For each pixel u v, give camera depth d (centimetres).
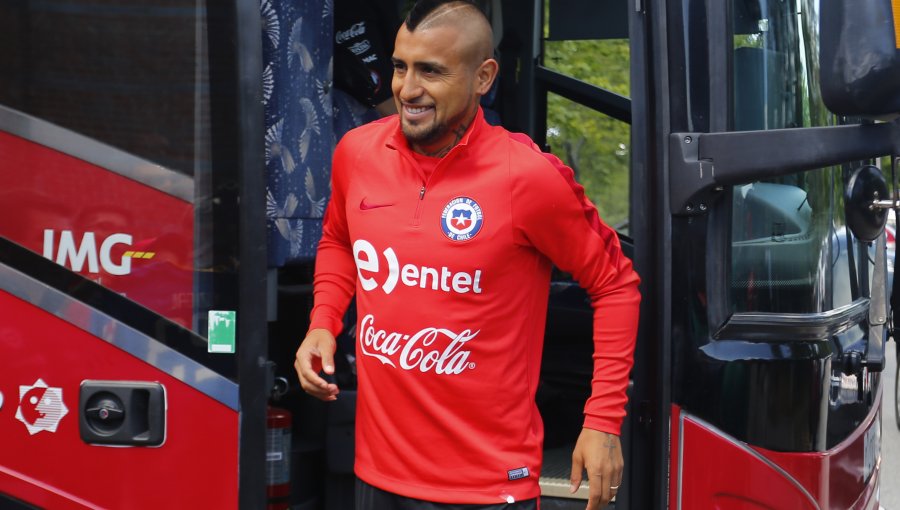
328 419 379
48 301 294
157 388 291
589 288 294
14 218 297
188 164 291
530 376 293
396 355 283
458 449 283
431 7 278
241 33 289
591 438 286
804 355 321
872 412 402
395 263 282
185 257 291
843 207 374
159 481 291
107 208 294
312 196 359
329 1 366
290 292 399
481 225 277
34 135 297
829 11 269
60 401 294
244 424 288
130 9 293
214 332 289
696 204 312
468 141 279
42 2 296
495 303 280
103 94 294
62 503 294
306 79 352
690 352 315
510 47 538
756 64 324
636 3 316
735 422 315
